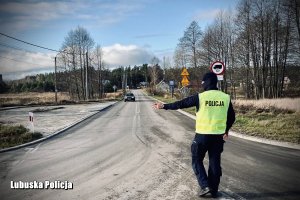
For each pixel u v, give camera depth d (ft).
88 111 97.25
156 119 68.13
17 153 34.99
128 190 20.24
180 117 71.67
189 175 23.30
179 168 25.38
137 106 119.85
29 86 451.12
